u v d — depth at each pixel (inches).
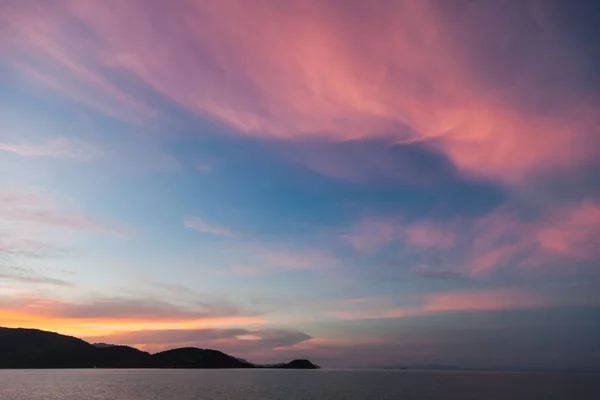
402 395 5374.0
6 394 5002.5
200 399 4598.9
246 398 4751.5
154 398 4650.6
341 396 5142.7
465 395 5428.2
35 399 4485.7
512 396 5300.2
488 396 5295.3
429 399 4832.7
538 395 5472.4
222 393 5359.3
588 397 5177.2
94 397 4712.1
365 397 5024.6
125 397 4731.8
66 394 5036.9
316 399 4714.6
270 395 5162.4
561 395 5487.2
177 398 4685.0
